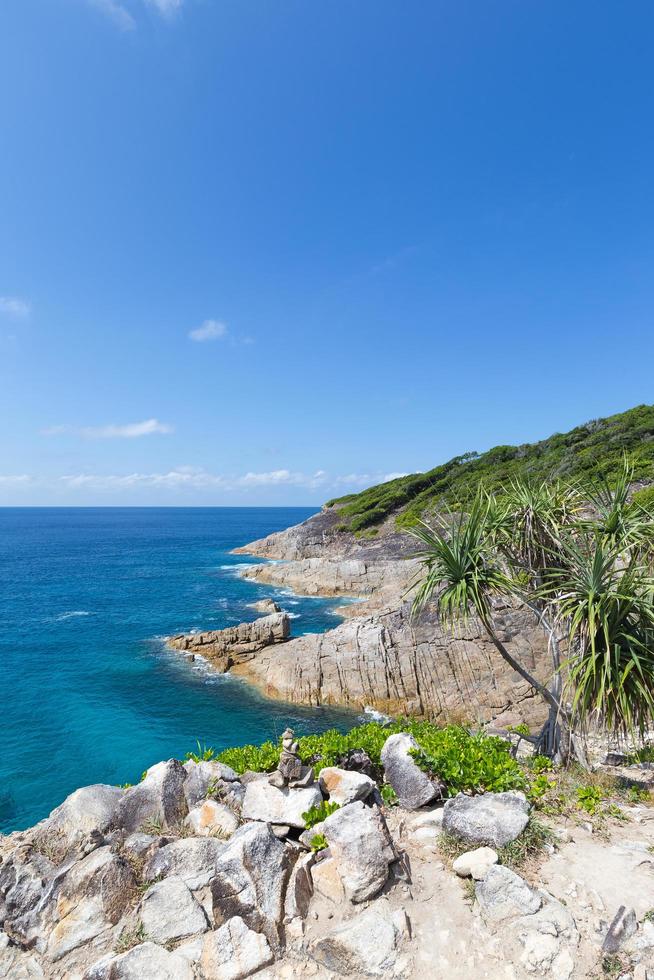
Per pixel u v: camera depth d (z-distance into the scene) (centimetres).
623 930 476
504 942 484
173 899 560
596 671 786
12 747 2234
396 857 564
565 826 673
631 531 899
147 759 2173
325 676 2800
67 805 692
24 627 4156
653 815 720
